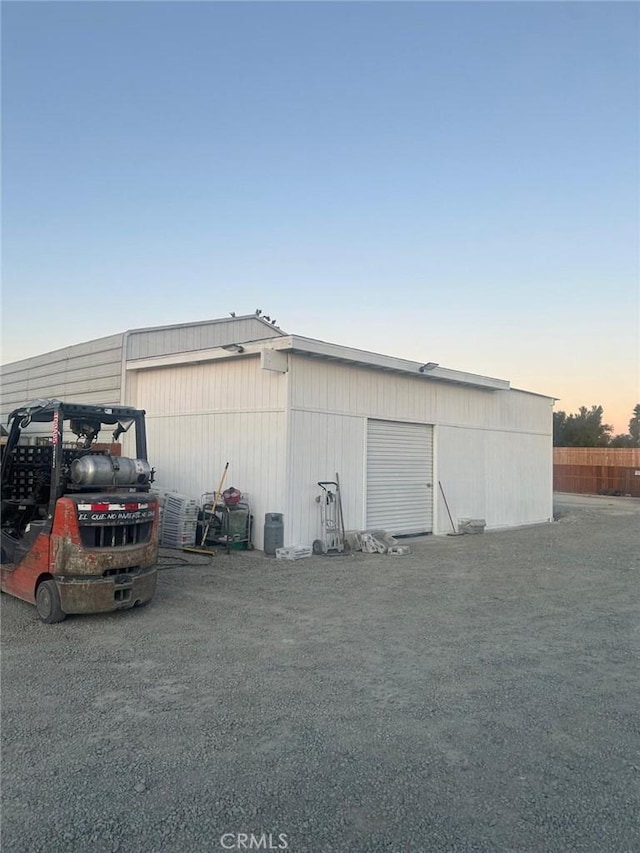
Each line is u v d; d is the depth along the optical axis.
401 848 3.02
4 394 19.70
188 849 2.98
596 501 29.17
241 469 12.47
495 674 5.47
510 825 3.21
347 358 12.42
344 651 6.05
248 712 4.58
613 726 4.43
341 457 12.91
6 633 6.50
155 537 7.51
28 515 8.13
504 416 17.95
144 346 15.11
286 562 10.91
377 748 4.04
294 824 3.20
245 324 17.77
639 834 3.15
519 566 11.06
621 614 7.69
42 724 4.35
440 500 15.55
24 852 2.94
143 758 3.87
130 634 6.50
